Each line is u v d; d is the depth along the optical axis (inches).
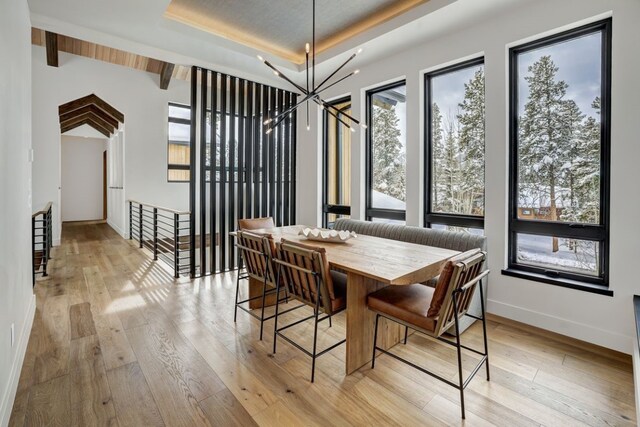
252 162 193.2
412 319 75.0
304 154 209.6
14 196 81.8
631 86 92.2
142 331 106.7
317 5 131.4
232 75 181.0
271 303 130.8
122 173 288.0
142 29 132.4
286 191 209.0
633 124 92.0
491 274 122.4
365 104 174.1
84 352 92.8
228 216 185.8
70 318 116.0
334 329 110.9
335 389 78.2
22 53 96.4
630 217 93.0
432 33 132.4
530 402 73.5
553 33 108.5
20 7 93.4
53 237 243.8
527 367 87.5
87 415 68.1
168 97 293.1
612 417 68.8
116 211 328.2
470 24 125.0
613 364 88.7
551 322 107.9
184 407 71.1
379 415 69.6
